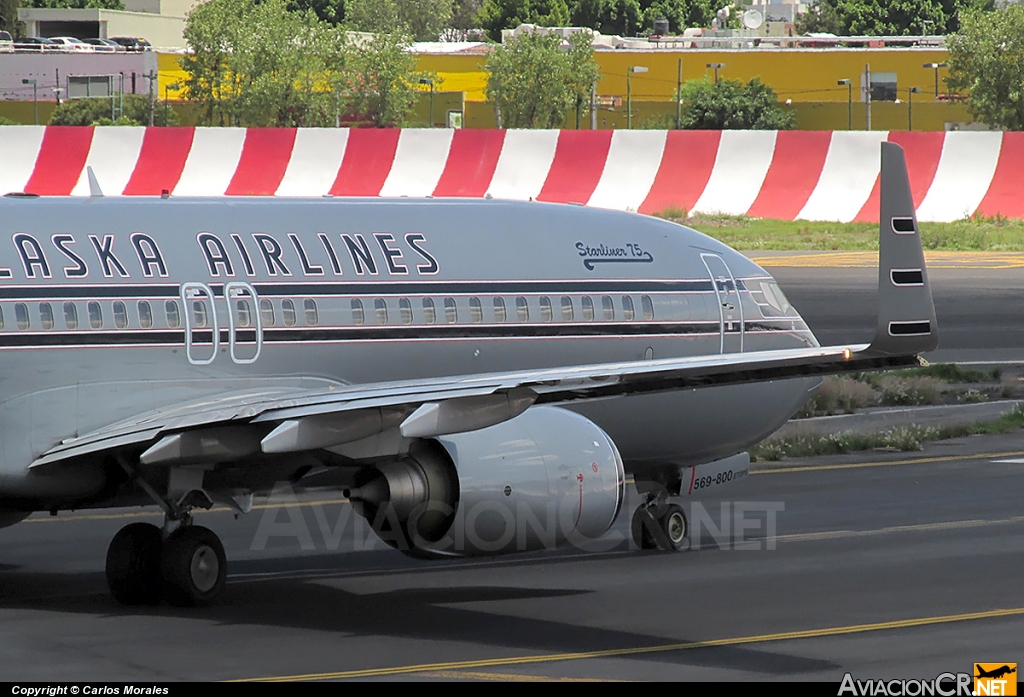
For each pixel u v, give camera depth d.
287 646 53.16
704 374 49.22
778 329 80.88
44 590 63.62
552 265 73.19
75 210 61.94
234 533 78.25
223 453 56.66
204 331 62.47
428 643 54.00
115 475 61.50
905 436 113.12
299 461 59.84
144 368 61.19
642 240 77.50
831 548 74.44
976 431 119.69
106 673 48.84
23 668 49.34
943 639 54.94
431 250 69.69
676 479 78.19
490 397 51.00
